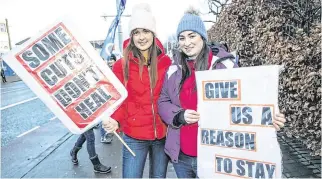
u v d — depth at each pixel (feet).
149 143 8.05
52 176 13.74
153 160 8.21
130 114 7.83
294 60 12.62
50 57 7.02
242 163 6.57
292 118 13.69
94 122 7.29
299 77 12.47
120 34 33.24
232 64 7.00
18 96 49.32
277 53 13.82
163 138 8.07
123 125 8.00
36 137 21.89
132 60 7.71
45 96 7.07
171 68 7.35
